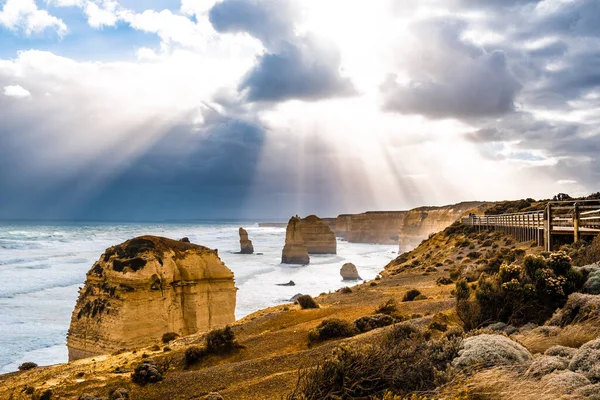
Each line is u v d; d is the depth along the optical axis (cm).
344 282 8281
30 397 1616
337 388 895
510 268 1496
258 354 1814
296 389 955
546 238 2484
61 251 11788
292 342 1886
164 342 2828
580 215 2205
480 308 1438
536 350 976
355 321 1908
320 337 1831
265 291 6900
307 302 2755
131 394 1495
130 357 2184
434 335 1379
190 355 1858
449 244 5584
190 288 3644
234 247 17750
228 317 3897
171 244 3759
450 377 814
